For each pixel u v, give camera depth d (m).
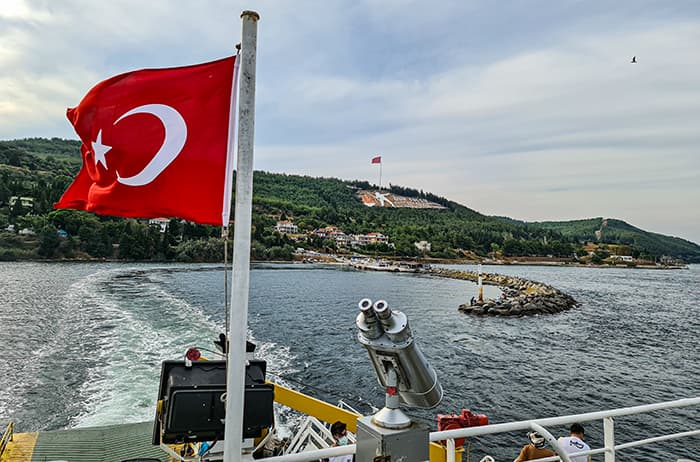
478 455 14.33
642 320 46.88
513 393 21.25
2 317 30.77
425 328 38.59
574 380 23.75
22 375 16.83
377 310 2.40
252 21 2.83
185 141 3.43
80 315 32.38
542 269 182.00
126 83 3.49
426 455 2.49
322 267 144.25
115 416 12.71
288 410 13.66
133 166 3.39
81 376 16.73
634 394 21.92
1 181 153.50
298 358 24.41
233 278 2.64
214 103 3.47
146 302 41.25
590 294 76.69
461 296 67.19
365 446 2.50
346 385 20.16
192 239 144.62
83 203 3.78
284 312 43.00
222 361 3.27
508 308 49.72
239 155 2.73
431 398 2.64
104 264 111.88
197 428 2.87
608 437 3.62
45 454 6.54
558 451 3.12
